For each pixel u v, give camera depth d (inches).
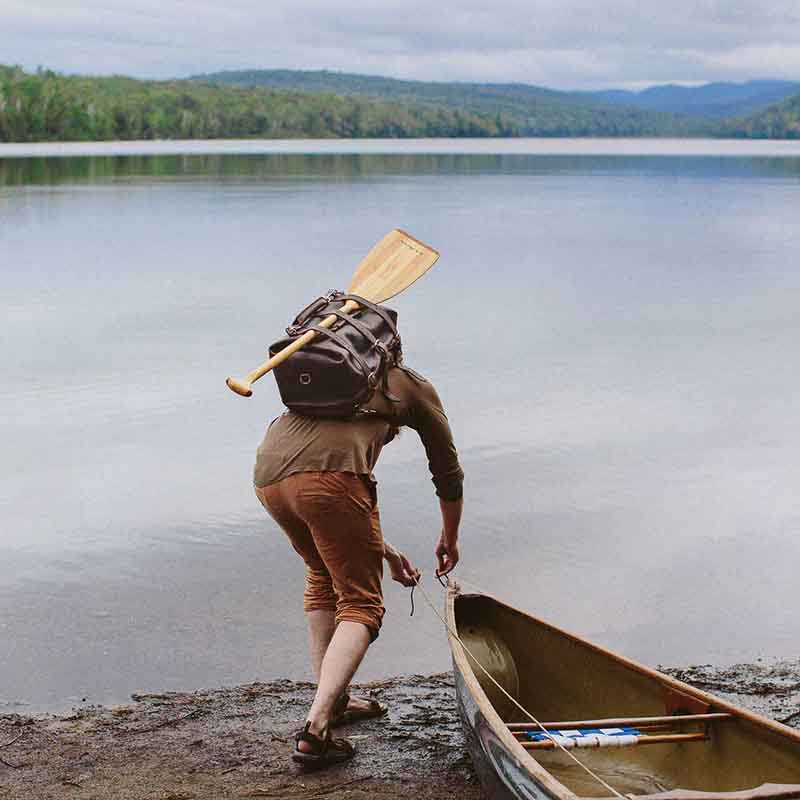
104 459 317.1
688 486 299.0
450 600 173.0
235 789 155.4
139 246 910.4
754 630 216.4
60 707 181.8
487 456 322.3
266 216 1216.2
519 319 567.2
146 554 246.8
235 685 190.4
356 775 160.1
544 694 171.9
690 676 197.6
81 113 5836.6
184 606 221.1
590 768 152.7
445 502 171.2
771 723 139.0
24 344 489.4
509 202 1478.8
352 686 191.0
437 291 668.7
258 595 226.7
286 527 163.8
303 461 154.6
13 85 5590.6
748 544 259.1
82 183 1882.4
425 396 162.2
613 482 300.4
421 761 164.6
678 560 248.5
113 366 444.1
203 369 438.9
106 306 602.5
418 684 192.1
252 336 512.1
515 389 407.5
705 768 146.3
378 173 2321.6
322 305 164.6
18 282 697.6
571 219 1225.4
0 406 378.9
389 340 161.2
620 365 453.1
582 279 734.5
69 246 908.6
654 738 143.8
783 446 339.0
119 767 161.9
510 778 133.2
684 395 403.2
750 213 1333.7
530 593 230.7
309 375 154.3
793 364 463.2
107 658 199.0
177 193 1616.6
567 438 343.0
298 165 2728.8
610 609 223.9
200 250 881.5
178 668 195.8
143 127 6190.9
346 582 159.6
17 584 230.1
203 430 348.8
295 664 198.7
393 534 259.9
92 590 227.8
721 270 792.3
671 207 1419.8
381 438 159.3
